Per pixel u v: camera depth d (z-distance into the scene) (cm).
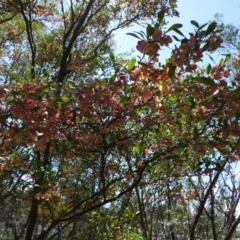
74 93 348
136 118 409
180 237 1378
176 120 412
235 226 693
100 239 792
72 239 864
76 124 394
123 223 810
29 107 336
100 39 888
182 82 358
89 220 831
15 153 455
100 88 346
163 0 784
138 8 824
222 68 374
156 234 1220
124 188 536
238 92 363
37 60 921
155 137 491
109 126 402
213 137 369
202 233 1230
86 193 600
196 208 1081
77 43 877
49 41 925
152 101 374
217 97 372
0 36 1011
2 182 502
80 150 453
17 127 342
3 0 754
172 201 1105
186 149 407
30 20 746
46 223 744
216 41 305
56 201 586
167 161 502
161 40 298
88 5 726
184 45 302
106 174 520
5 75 945
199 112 382
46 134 348
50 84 346
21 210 798
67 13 888
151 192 863
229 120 374
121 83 346
